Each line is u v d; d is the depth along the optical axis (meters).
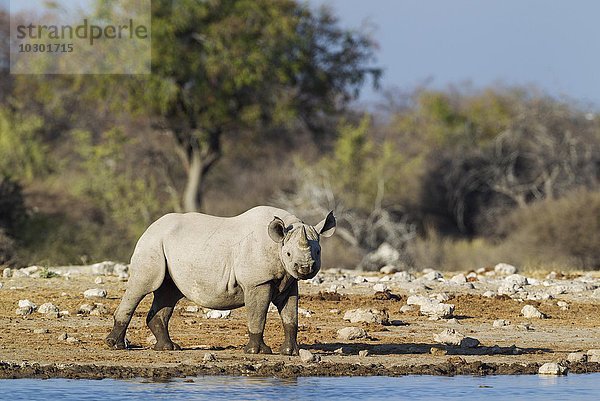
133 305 58.62
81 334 65.06
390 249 181.62
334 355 59.53
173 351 59.28
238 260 55.88
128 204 193.88
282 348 58.38
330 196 199.88
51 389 49.84
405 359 58.84
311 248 53.88
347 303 79.75
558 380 54.31
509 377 54.94
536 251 170.25
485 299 82.25
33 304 74.88
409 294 84.94
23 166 199.75
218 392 49.44
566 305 81.00
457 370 56.19
